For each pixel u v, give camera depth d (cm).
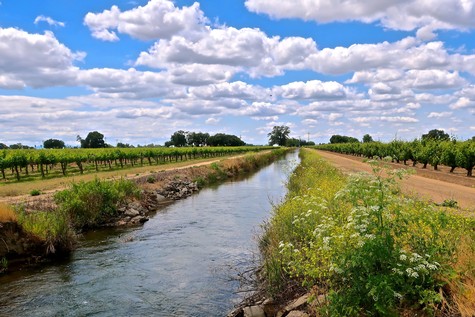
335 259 589
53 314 867
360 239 548
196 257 1273
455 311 523
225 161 5253
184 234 1622
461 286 530
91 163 6178
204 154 8956
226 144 17625
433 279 564
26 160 3422
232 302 891
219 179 4216
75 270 1174
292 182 2236
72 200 1762
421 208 656
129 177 3134
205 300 914
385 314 524
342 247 597
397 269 523
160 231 1695
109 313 866
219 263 1192
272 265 882
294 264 712
